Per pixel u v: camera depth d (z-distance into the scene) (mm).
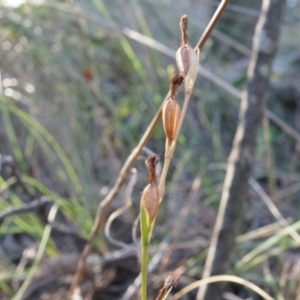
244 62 676
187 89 150
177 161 527
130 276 434
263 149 538
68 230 435
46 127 510
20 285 409
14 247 463
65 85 523
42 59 538
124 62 557
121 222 471
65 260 418
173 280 163
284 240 396
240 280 288
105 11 489
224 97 586
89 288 414
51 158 475
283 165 561
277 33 325
